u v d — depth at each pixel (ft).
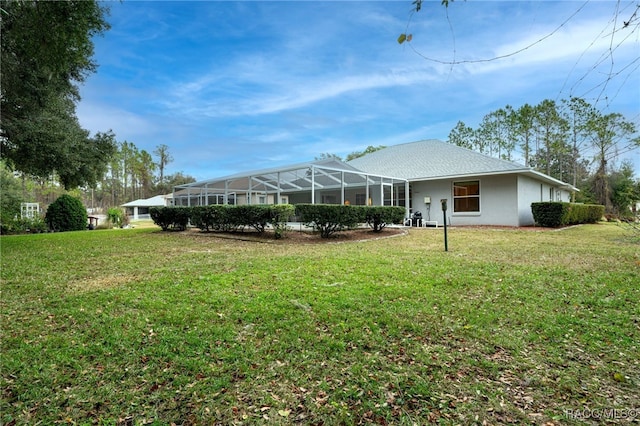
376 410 6.74
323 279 16.90
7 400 7.20
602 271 18.13
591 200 64.85
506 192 50.01
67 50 23.68
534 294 14.08
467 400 7.04
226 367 8.39
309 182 61.82
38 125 31.50
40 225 58.65
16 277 18.79
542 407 6.81
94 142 40.86
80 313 12.41
